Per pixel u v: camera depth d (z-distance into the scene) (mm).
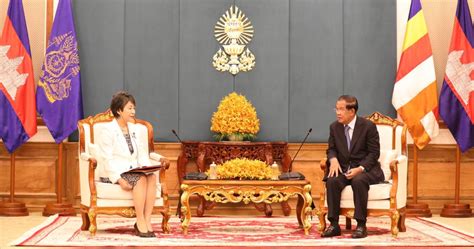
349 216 7469
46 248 6602
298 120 10305
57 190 9867
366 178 7398
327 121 10297
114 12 10242
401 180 7621
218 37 10281
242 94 10273
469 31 9836
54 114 9672
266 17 10297
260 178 7566
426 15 10227
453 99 9820
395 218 7410
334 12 10328
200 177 7621
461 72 9805
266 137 10273
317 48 10312
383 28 10305
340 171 7582
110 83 10227
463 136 9820
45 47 10055
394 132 8023
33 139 10039
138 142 7664
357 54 10312
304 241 7090
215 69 10273
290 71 10312
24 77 9625
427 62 9883
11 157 9688
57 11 9758
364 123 7762
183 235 7516
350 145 7750
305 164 10172
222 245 6773
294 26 10312
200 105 10266
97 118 7980
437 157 10234
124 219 9188
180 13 10273
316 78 10305
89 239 7133
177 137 10016
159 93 10266
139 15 10266
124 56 10250
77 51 9758
